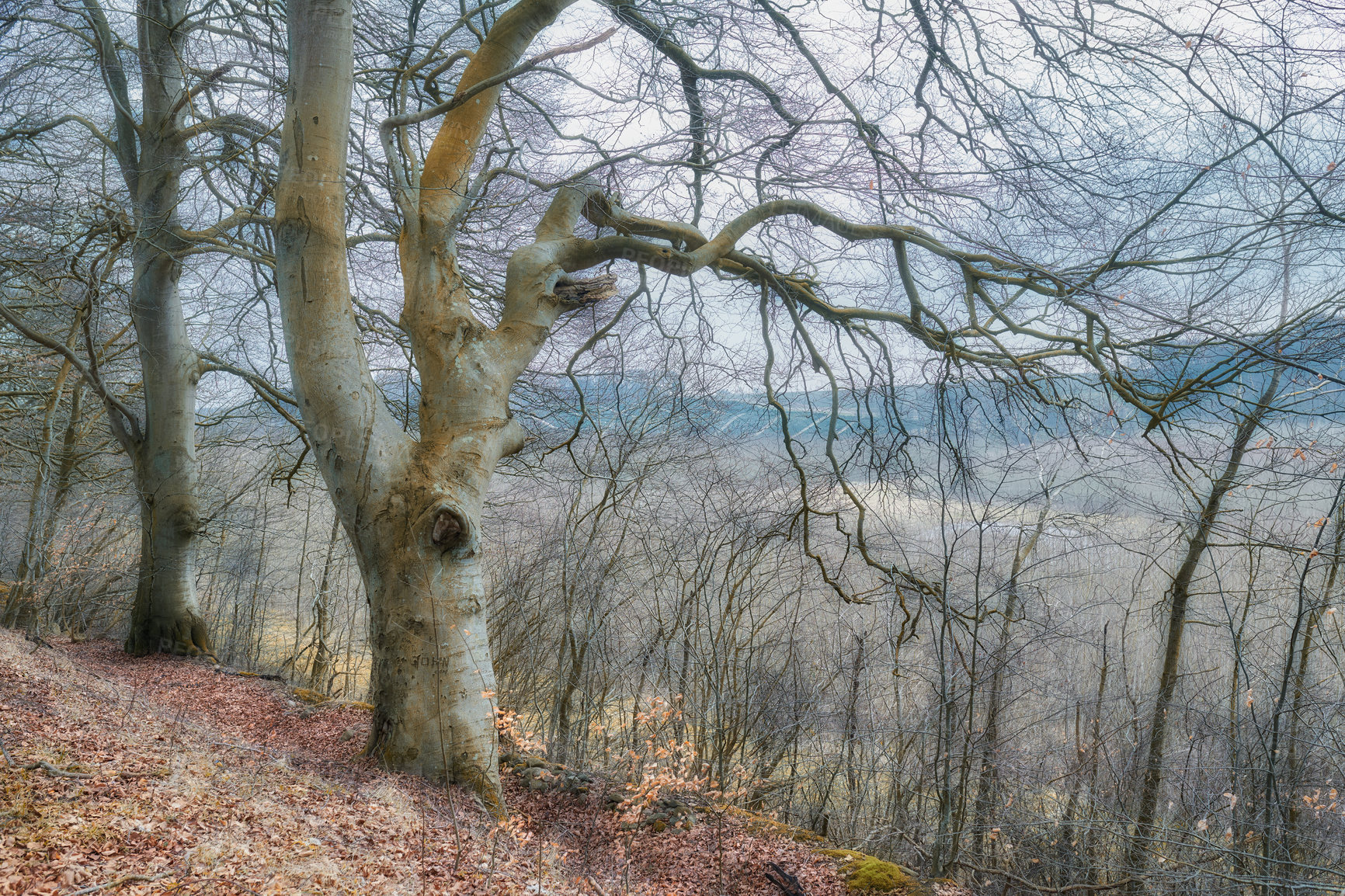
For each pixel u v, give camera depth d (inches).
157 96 413.4
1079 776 355.6
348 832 181.3
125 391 585.3
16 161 407.5
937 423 350.6
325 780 221.1
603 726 417.7
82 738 195.0
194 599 454.3
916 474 355.3
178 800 170.1
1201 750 353.4
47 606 444.5
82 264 419.2
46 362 543.8
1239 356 260.8
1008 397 356.2
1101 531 360.8
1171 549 384.5
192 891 134.8
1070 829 337.7
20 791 154.3
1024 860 331.9
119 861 138.9
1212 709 349.7
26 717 199.0
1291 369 262.8
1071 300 297.7
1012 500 293.0
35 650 319.9
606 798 270.1
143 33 408.5
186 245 423.8
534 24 295.0
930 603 313.9
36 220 382.6
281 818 177.9
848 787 388.5
